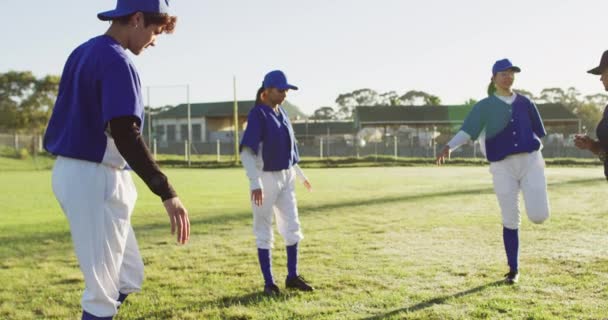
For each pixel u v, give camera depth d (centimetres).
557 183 1608
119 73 227
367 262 535
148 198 1363
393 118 5575
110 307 242
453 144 476
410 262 530
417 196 1253
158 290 441
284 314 370
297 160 473
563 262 513
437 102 6356
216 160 3919
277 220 461
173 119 6212
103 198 239
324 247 620
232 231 763
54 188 240
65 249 643
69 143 234
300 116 7294
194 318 367
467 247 606
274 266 528
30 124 4969
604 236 653
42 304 410
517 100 472
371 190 1467
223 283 464
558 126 5231
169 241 680
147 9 241
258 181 433
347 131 6394
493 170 469
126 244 272
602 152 355
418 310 372
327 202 1136
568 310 365
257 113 445
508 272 479
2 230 802
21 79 4897
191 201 1233
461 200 1144
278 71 459
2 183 2061
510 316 355
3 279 488
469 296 405
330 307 384
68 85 241
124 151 223
